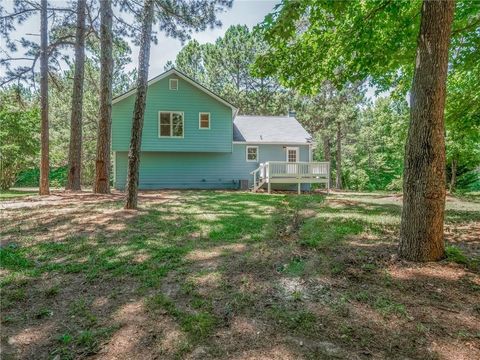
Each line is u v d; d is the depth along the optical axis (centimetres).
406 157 388
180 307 273
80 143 1252
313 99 2322
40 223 594
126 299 291
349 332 230
